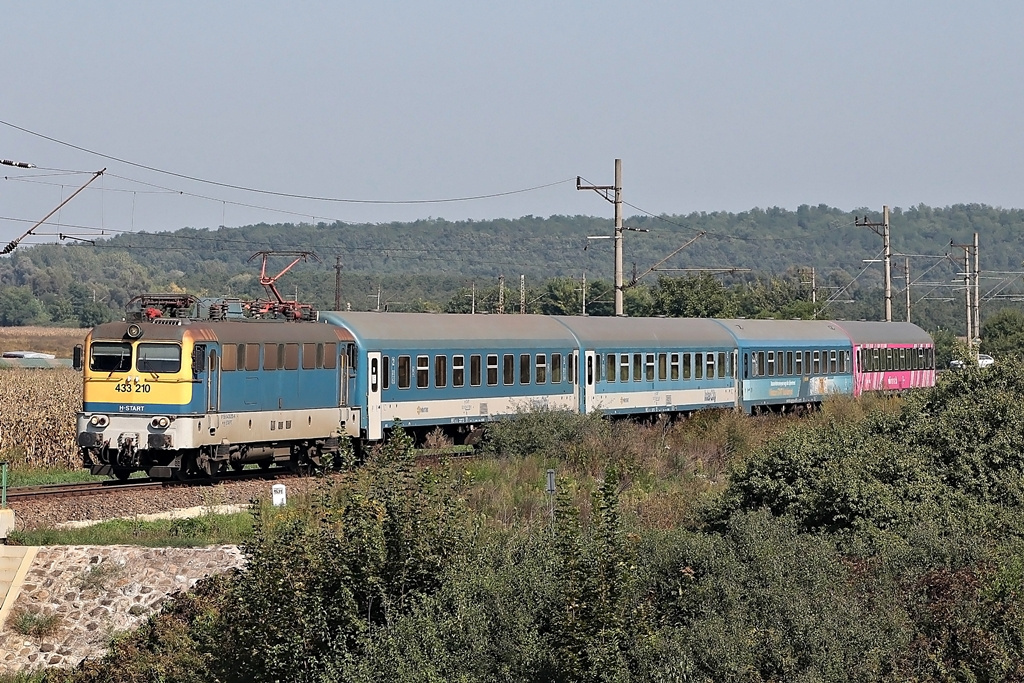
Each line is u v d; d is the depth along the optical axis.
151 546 65.62
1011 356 78.50
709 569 50.09
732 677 42.50
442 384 100.19
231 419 83.62
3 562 65.25
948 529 56.84
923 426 70.12
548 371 109.94
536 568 47.56
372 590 48.34
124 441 81.06
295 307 92.50
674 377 124.12
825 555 51.41
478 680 43.06
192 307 85.88
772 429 110.25
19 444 102.44
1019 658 45.38
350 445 57.00
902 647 45.31
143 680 56.53
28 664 61.94
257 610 48.78
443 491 53.16
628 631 44.75
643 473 88.69
